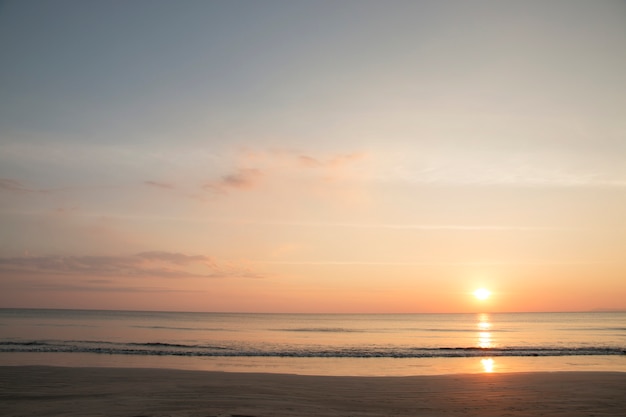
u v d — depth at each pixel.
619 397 13.02
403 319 169.50
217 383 15.17
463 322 132.25
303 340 51.56
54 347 33.78
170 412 10.06
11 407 10.68
